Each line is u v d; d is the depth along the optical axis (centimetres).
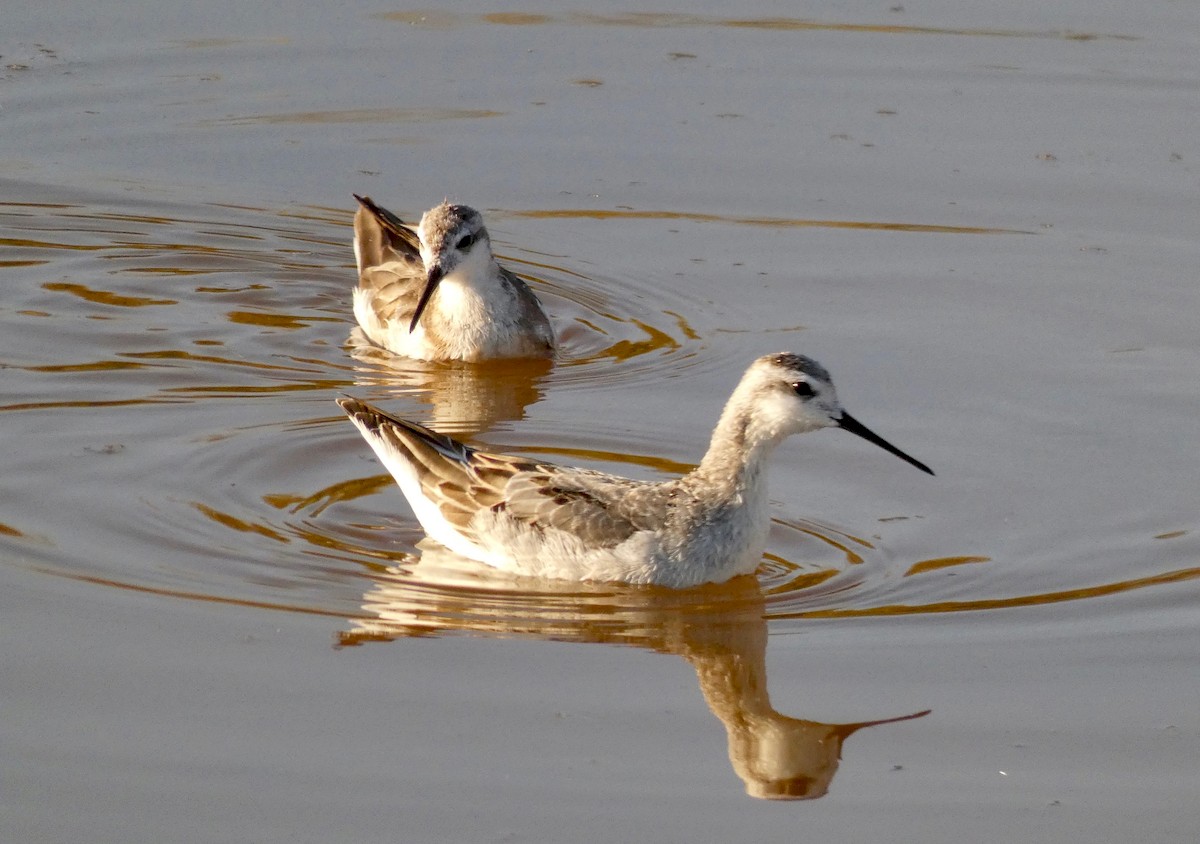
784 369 1316
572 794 1045
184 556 1323
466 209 1838
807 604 1299
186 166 2262
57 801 1020
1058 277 1967
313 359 1828
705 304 1942
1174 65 2519
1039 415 1636
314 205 2189
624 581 1312
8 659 1166
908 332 1841
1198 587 1316
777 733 1121
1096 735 1123
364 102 2412
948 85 2467
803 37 2622
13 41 2534
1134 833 1023
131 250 2066
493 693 1153
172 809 1016
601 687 1168
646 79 2483
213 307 1945
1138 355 1775
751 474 1326
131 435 1555
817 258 2041
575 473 1355
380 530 1399
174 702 1125
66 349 1777
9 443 1521
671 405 1689
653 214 2156
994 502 1468
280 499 1441
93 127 2325
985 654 1221
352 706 1129
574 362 1828
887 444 1338
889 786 1070
